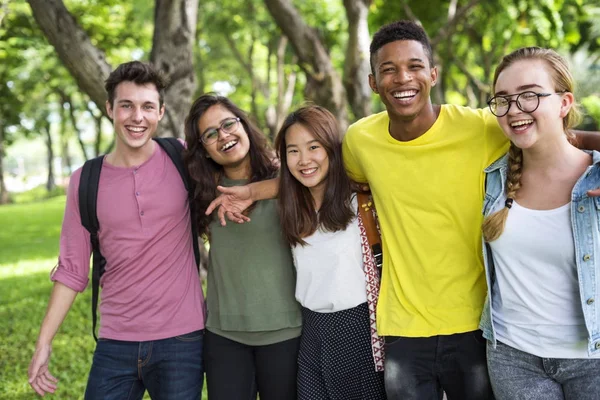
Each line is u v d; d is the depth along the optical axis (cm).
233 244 327
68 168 4700
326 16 1644
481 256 296
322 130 311
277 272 324
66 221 325
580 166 261
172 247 323
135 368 320
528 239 263
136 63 322
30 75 2380
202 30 2158
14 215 2566
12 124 3064
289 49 2288
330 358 314
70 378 551
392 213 305
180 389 321
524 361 271
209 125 328
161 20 719
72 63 655
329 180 315
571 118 274
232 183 346
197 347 329
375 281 312
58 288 321
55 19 639
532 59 261
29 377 311
